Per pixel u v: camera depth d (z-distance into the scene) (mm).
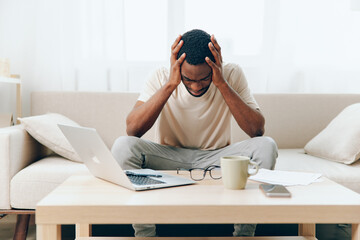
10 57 2518
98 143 977
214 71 1371
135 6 2625
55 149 1771
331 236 1761
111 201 870
